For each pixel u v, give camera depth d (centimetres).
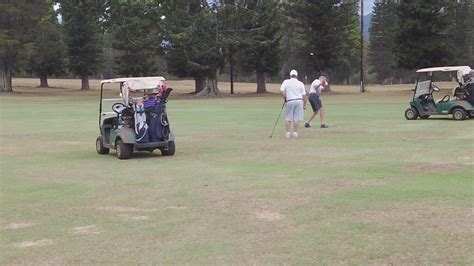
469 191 830
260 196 839
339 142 1492
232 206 780
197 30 4978
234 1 5106
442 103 2078
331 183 921
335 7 5469
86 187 947
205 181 975
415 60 4684
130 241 627
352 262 538
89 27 6681
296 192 859
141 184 963
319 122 2130
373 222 674
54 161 1264
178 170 1104
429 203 761
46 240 639
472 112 2033
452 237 605
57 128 2100
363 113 2600
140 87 1290
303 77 7512
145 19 5009
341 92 5534
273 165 1134
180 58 5362
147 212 761
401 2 4766
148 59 6781
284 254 567
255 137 1670
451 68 2053
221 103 3838
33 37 6044
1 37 5550
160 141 1300
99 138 1388
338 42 5538
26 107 3591
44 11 5909
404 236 614
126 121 1297
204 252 580
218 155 1306
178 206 791
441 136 1567
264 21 5244
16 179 1034
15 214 765
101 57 7556
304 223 682
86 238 643
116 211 772
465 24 8206
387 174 990
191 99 4628
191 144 1531
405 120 2145
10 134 1886
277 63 5644
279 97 4734
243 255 567
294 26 5694
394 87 7169
